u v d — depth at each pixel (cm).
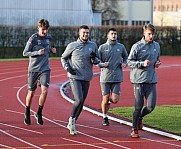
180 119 1675
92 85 3012
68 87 2808
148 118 1689
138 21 8406
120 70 1580
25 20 6544
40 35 1546
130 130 1520
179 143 1339
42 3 6612
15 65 4506
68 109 1948
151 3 8394
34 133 1462
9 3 6488
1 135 1431
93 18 7306
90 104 2136
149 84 1376
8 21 6488
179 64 5075
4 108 1962
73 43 1434
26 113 1595
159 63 1366
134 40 6562
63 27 6256
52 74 3738
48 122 1647
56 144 1322
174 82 3244
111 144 1324
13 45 6047
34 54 1520
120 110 1891
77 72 1425
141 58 1369
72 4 6731
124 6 8400
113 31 1563
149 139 1387
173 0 10512
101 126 1582
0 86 2842
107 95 1573
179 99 2356
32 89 1572
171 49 6719
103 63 1483
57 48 6216
